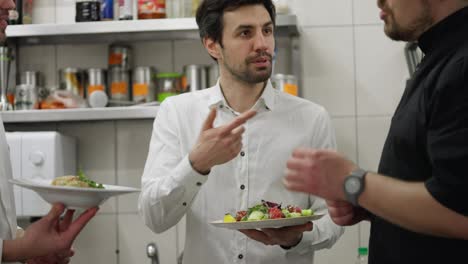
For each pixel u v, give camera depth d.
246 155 1.92
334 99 2.70
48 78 2.82
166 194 1.75
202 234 1.90
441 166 1.19
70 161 2.70
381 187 1.23
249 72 1.85
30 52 2.83
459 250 1.29
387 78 2.69
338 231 1.90
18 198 2.56
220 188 1.91
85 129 2.78
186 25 2.54
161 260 2.71
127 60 2.73
